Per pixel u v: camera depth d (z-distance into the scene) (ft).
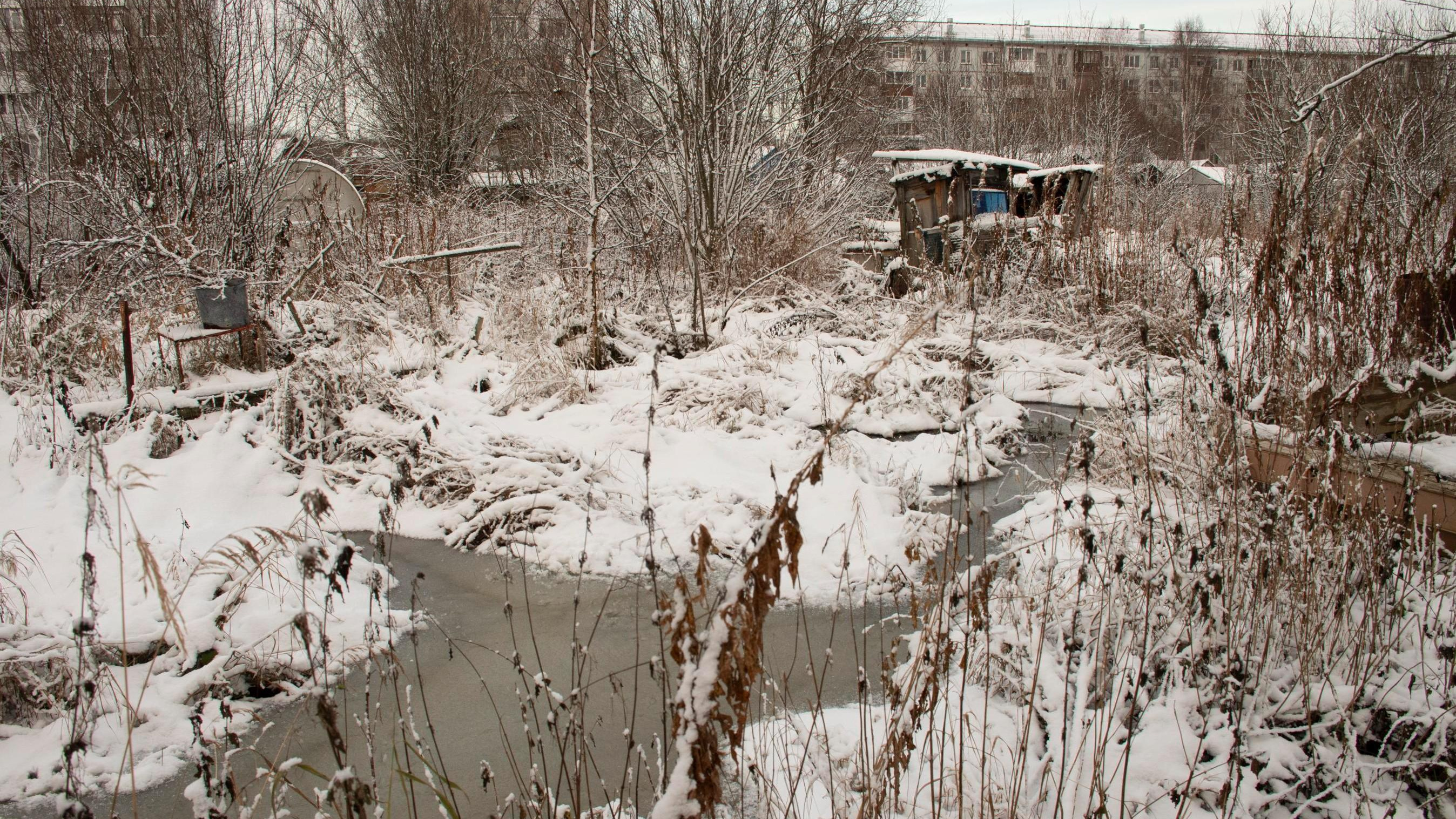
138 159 34.14
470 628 15.40
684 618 6.89
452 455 21.35
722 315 33.37
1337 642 11.15
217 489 19.57
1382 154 29.58
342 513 19.84
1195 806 9.71
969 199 40.88
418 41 67.00
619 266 38.14
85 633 9.11
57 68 36.37
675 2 36.32
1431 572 11.57
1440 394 14.53
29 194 34.86
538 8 63.46
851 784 10.37
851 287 39.88
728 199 37.68
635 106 40.34
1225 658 10.61
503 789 11.06
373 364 25.23
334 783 7.30
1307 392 13.55
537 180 54.08
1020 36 173.58
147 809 11.00
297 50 37.52
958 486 20.90
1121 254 34.55
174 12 34.55
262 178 36.27
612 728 12.32
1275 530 10.96
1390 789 9.93
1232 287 18.74
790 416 25.04
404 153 67.51
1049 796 9.97
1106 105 95.81
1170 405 19.31
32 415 21.94
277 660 13.51
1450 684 10.32
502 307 31.30
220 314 25.36
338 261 35.14
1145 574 11.63
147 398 23.07
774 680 13.30
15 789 11.25
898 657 13.69
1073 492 17.20
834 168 49.85
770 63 40.14
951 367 28.71
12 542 16.70
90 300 29.14
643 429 22.74
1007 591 13.44
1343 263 14.87
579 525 19.01
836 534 18.12
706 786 6.53
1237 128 75.82
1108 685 10.44
